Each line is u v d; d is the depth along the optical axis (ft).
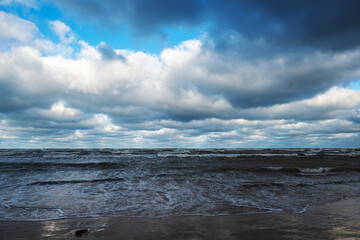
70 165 54.70
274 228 12.89
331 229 12.64
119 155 105.29
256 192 24.34
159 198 21.42
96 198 21.39
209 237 11.44
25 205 18.61
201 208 17.81
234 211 16.90
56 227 13.16
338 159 86.12
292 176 37.96
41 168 49.55
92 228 12.98
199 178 34.37
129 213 16.35
